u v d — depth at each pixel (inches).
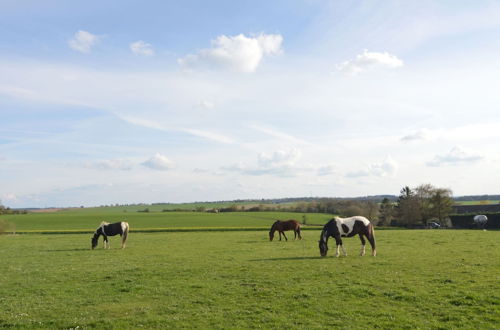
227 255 870.4
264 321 385.1
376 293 470.9
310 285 526.0
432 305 417.7
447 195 2812.5
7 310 446.9
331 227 794.8
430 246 956.6
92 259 858.1
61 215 3715.6
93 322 394.3
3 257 919.0
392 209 3211.1
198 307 442.9
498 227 2388.0
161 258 845.2
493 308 396.2
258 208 4345.5
